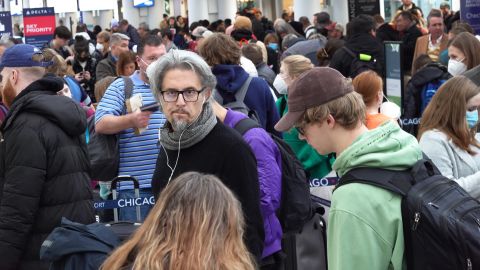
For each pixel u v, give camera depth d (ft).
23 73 15.34
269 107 18.45
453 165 14.74
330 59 31.01
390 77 26.86
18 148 13.61
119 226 11.60
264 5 134.21
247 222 11.69
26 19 61.41
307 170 18.02
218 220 7.77
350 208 9.02
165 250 7.63
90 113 23.73
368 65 28.68
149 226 7.95
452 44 23.76
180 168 12.03
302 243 15.42
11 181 13.56
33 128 13.71
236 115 13.92
